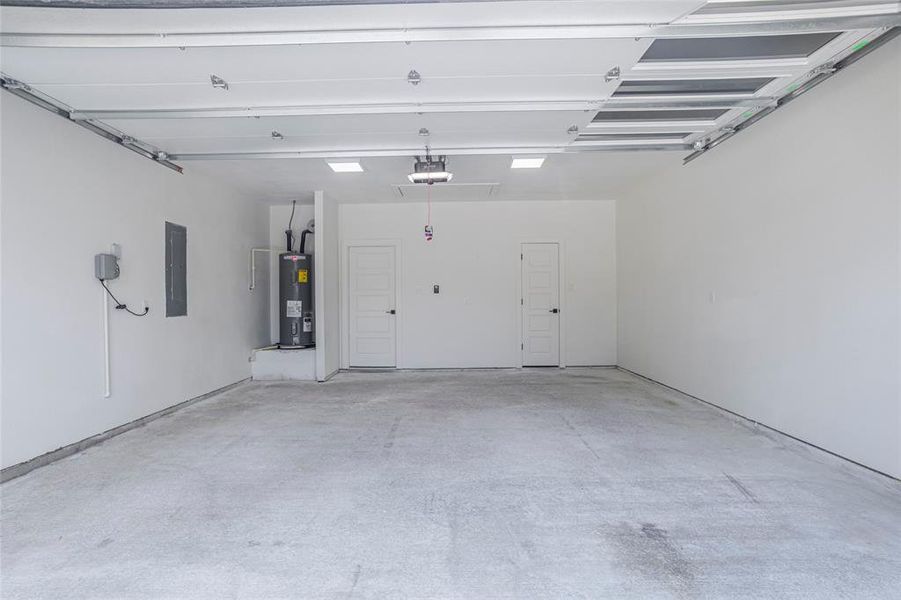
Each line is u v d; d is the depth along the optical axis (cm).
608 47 285
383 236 759
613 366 764
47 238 346
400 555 218
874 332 298
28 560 214
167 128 406
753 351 420
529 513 258
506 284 761
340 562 212
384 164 532
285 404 524
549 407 498
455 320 761
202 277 561
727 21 259
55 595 189
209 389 572
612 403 514
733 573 201
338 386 632
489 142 462
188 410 499
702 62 313
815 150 345
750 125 418
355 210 762
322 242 670
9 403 314
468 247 760
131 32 261
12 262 318
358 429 421
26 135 330
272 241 767
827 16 256
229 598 187
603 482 299
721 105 369
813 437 349
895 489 281
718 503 268
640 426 424
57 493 287
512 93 351
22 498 280
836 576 198
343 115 382
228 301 624
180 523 249
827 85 333
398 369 761
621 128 426
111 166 414
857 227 310
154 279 471
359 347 765
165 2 228
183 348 519
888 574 200
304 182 613
